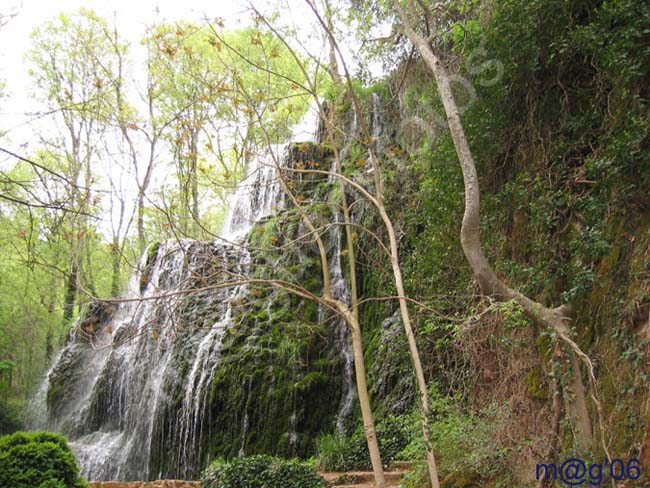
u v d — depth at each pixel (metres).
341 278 16.05
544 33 8.47
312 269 16.42
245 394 14.51
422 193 11.67
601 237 6.66
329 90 13.44
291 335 15.16
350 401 14.23
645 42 6.85
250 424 14.27
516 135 9.15
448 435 8.05
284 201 18.56
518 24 8.64
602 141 7.43
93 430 18.67
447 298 9.73
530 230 8.33
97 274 24.06
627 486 5.37
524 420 7.43
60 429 19.64
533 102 8.80
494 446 7.40
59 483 7.50
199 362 15.63
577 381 5.91
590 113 7.84
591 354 6.55
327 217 16.61
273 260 16.50
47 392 21.11
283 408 14.18
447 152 10.05
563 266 7.35
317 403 14.23
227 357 15.18
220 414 14.63
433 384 9.38
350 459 11.05
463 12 11.16
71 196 7.87
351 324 6.61
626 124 6.84
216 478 9.87
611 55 7.04
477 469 7.45
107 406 18.69
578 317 6.98
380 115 15.69
